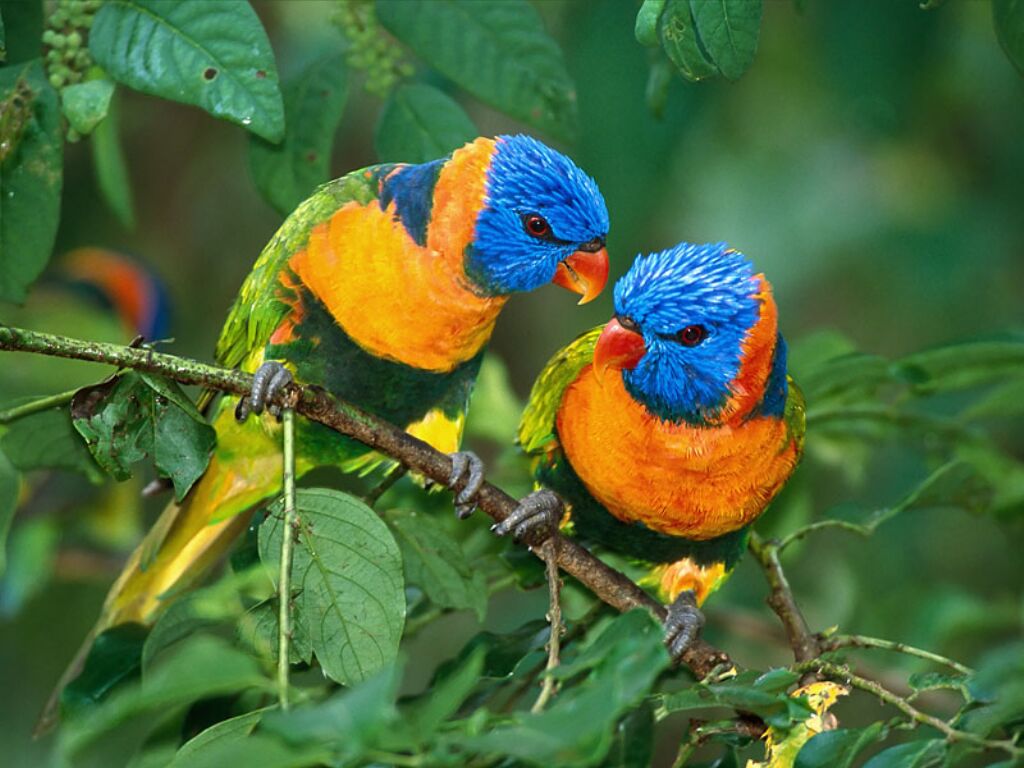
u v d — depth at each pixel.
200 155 12.60
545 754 3.44
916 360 7.38
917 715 4.57
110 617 7.32
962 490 7.32
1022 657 4.39
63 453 6.72
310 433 7.15
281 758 3.64
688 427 6.77
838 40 9.30
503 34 6.75
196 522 7.42
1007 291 11.85
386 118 7.09
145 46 5.79
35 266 6.25
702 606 8.27
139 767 5.66
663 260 6.89
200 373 5.51
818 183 11.33
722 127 11.36
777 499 8.46
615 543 7.42
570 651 6.61
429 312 6.94
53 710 6.61
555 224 7.16
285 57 9.59
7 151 5.98
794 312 12.42
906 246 11.22
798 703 4.71
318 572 5.25
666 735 11.42
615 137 9.08
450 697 3.53
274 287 6.93
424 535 6.42
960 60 10.77
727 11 5.29
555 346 12.64
